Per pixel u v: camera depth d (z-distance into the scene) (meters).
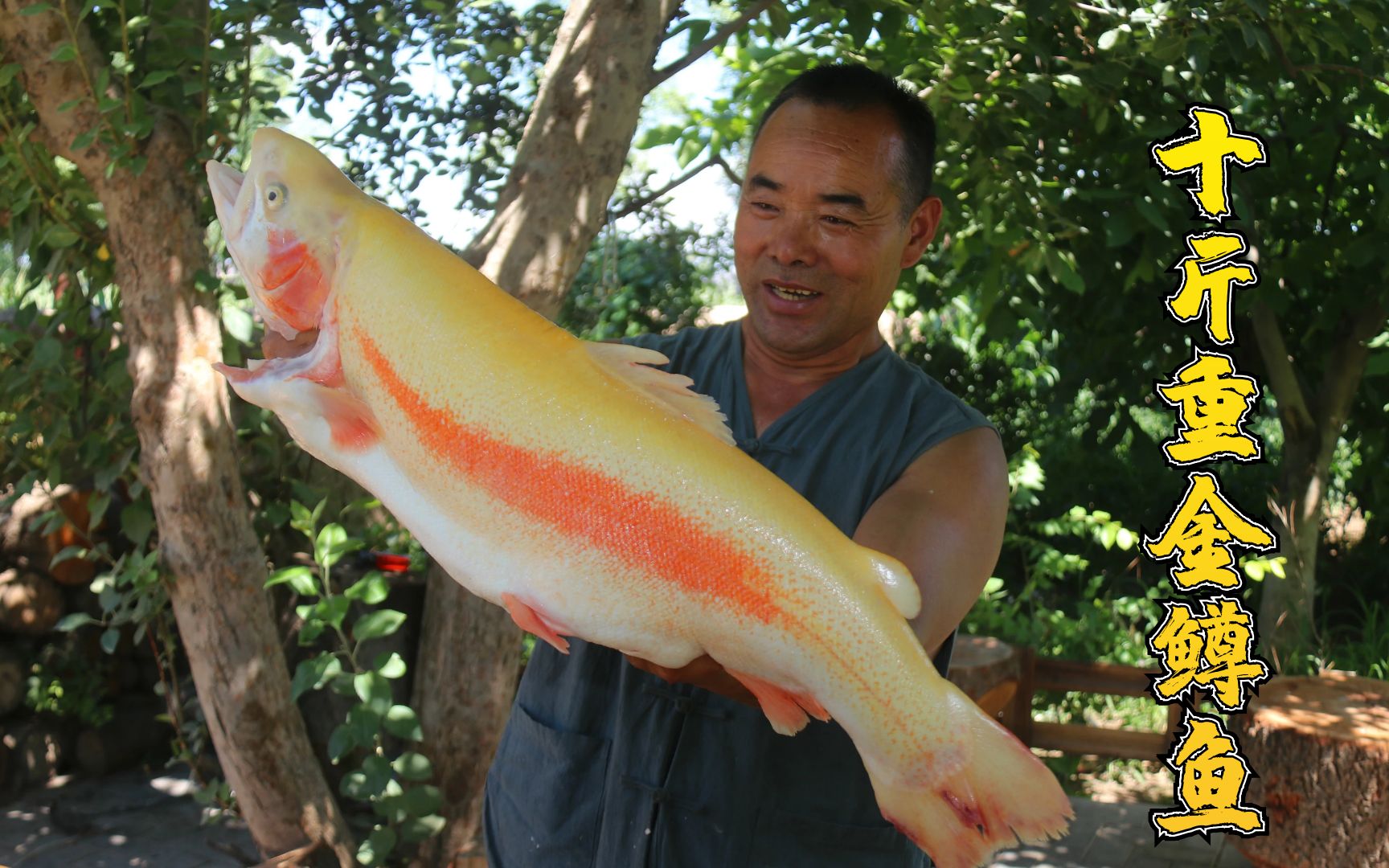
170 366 3.43
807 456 1.54
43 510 5.21
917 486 1.41
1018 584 9.12
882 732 1.09
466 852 3.75
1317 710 4.70
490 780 1.87
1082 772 6.45
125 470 4.12
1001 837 1.05
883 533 1.33
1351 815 4.30
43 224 3.84
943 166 4.95
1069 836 5.38
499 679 3.73
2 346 3.91
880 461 1.52
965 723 1.08
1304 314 7.45
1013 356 10.71
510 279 3.37
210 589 3.49
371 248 1.15
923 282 6.58
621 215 4.96
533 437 1.12
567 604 1.14
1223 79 5.29
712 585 1.12
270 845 3.66
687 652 1.15
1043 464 10.20
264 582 3.59
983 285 5.53
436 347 1.13
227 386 3.60
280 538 4.36
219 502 3.49
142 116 3.27
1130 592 9.09
